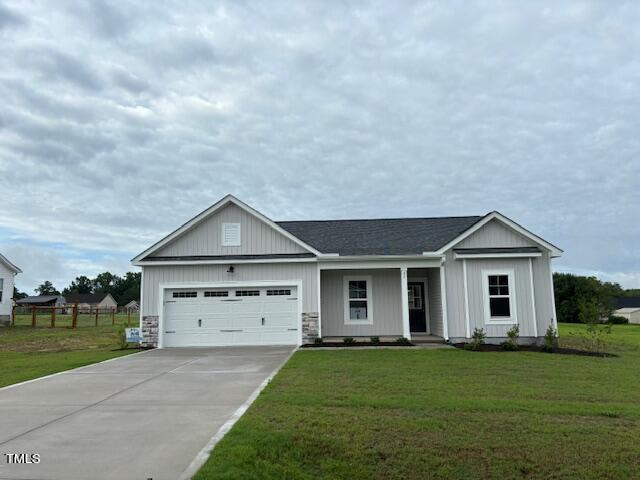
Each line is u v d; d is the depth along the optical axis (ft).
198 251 63.26
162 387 34.06
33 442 21.90
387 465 20.49
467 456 21.22
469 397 29.89
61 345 68.74
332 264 62.64
